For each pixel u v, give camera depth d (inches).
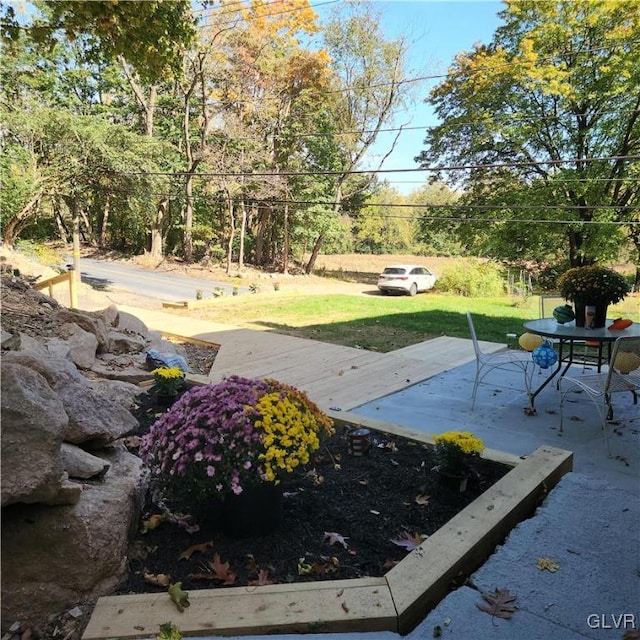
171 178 784.9
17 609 65.6
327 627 61.2
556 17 530.6
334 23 824.9
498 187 642.8
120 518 74.4
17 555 66.8
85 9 150.6
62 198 682.2
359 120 882.1
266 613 62.3
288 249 966.4
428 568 70.4
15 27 159.5
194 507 81.3
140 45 171.5
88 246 1095.0
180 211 998.4
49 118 556.4
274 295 606.2
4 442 62.9
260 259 1005.8
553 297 220.8
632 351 150.8
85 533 68.8
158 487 81.7
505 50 594.2
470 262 737.6
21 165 559.2
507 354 198.2
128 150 603.2
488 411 175.0
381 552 77.9
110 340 211.9
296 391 90.4
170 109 906.1
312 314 456.4
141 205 644.7
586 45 538.9
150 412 142.4
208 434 76.8
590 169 554.6
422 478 103.2
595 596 70.4
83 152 573.0
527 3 556.1
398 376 222.8
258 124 853.2
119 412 99.5
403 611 62.2
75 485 70.6
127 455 96.7
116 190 625.0
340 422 137.6
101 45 177.0
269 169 866.1
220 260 983.6
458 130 650.2
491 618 65.4
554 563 77.4
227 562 74.9
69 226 1080.8
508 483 97.3
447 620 64.9
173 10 169.6
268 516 81.0
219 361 248.5
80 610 66.4
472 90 609.0
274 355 262.2
